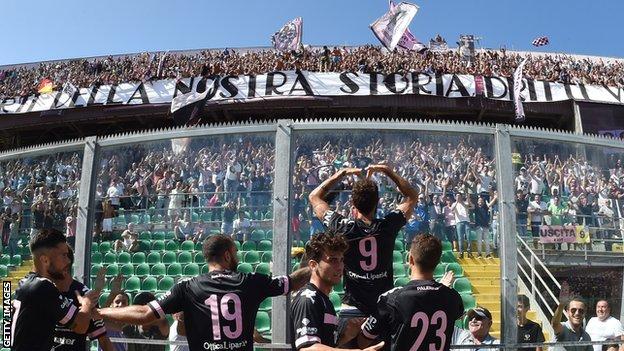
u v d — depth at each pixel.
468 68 22.95
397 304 3.26
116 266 4.27
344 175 3.87
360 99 20.42
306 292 3.22
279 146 3.91
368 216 3.80
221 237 3.38
